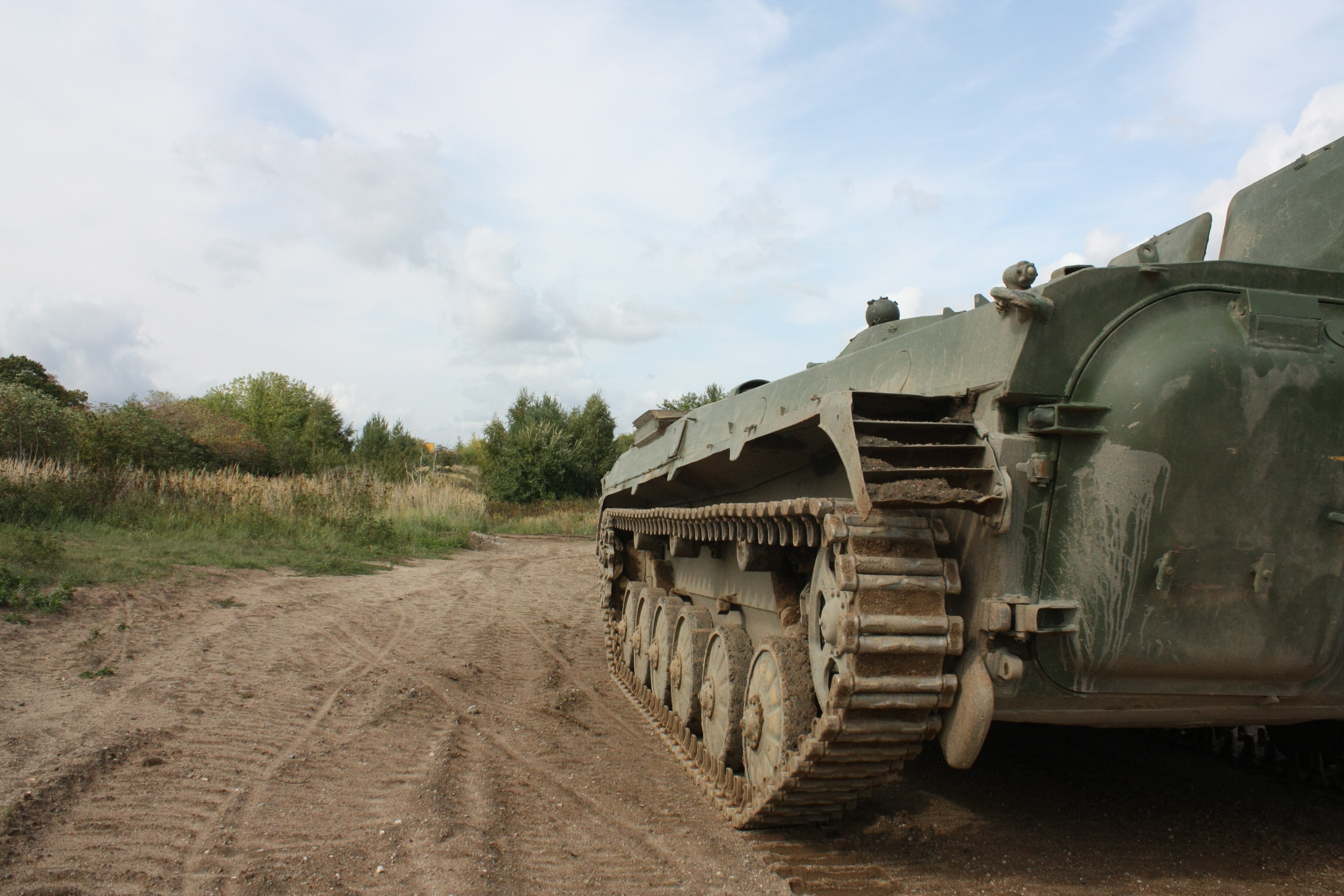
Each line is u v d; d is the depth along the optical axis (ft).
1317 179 17.51
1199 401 11.74
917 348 14.58
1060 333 12.07
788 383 18.35
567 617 43.39
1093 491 11.94
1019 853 15.31
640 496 29.45
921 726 12.52
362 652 31.24
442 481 107.55
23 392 74.43
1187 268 12.57
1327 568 12.34
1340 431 12.21
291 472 112.68
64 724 20.07
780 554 17.40
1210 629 12.18
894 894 13.44
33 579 35.35
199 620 33.58
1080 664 12.10
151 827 15.12
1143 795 18.61
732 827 16.37
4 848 13.80
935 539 12.77
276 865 13.78
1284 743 19.75
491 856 14.42
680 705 21.93
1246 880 14.26
